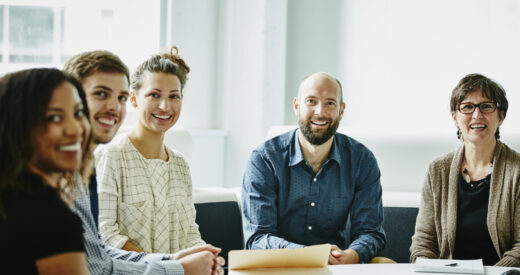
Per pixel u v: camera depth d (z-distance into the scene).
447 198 2.23
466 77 2.24
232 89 3.52
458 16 3.12
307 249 1.69
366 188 2.33
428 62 3.19
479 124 2.18
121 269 1.50
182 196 2.12
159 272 1.56
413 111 3.23
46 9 3.29
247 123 3.48
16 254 0.98
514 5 2.96
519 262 2.04
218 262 1.77
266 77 3.40
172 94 2.08
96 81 1.73
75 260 1.01
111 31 3.39
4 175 1.00
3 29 3.21
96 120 1.74
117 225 1.96
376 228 2.29
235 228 2.62
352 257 2.10
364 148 2.38
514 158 2.16
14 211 0.99
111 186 1.95
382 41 3.30
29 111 1.02
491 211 2.14
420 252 2.21
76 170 1.19
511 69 2.97
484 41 3.05
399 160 2.67
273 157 2.32
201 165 3.49
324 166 2.32
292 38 3.46
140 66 2.10
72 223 1.03
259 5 3.40
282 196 2.33
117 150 2.00
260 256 1.67
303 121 2.28
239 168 3.53
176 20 3.43
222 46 3.58
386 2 3.28
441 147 2.64
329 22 3.46
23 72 1.06
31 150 1.03
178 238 2.10
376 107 3.34
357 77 3.39
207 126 3.61
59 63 3.33
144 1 3.41
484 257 2.19
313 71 3.48
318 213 2.33
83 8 3.34
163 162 2.09
